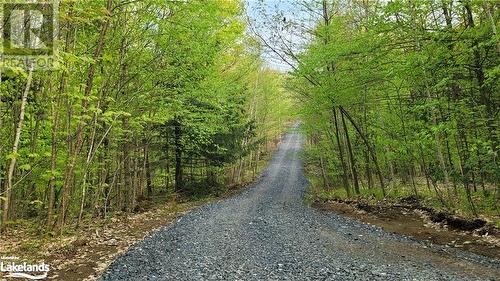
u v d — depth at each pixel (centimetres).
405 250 977
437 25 1173
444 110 1274
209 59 1559
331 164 2661
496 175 1066
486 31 1019
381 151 2045
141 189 2172
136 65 1382
